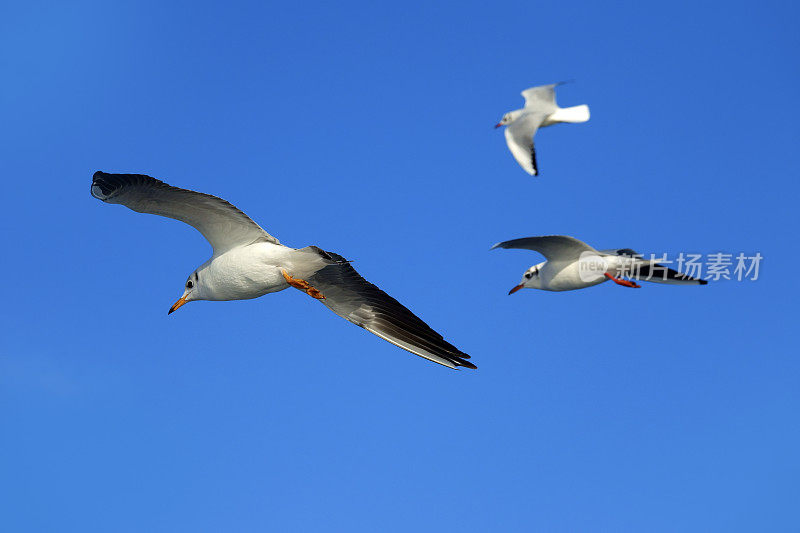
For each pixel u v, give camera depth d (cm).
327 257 771
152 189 748
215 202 767
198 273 865
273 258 798
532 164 1153
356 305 920
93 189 754
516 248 1076
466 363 887
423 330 901
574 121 1258
